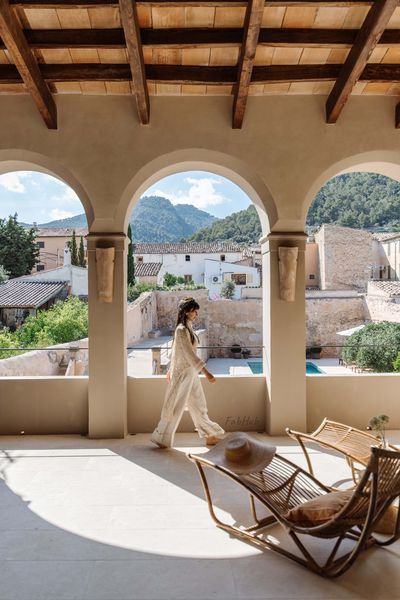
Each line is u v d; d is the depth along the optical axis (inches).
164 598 96.8
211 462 121.9
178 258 1614.2
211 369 554.3
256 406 218.5
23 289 927.7
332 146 205.9
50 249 1594.5
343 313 825.5
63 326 569.6
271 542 119.8
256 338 806.5
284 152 206.2
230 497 146.6
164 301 920.3
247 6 158.9
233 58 188.4
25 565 109.3
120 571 106.8
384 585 101.4
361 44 169.2
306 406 216.1
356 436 164.7
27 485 156.1
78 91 203.0
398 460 101.7
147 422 215.2
